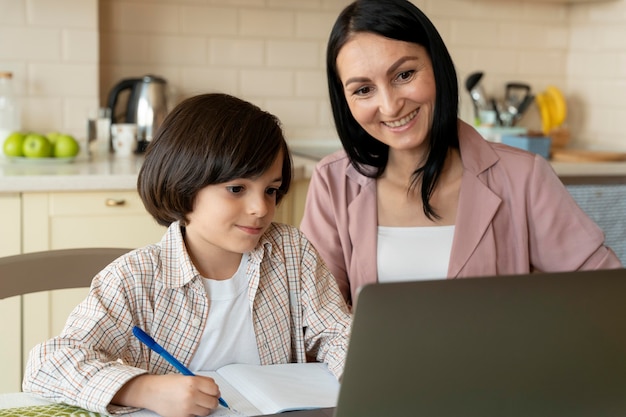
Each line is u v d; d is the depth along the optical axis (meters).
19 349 2.41
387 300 0.79
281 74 3.27
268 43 3.24
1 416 1.07
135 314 1.24
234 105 1.23
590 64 3.52
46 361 1.12
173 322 1.26
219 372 1.27
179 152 1.20
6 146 2.63
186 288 1.27
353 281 1.60
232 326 1.31
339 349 1.30
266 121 1.23
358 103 1.46
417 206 1.59
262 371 1.25
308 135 3.35
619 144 3.37
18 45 2.82
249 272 1.32
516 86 3.48
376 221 1.60
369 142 1.59
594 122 3.51
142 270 1.24
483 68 3.53
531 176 1.57
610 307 0.87
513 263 1.59
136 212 2.51
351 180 1.65
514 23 3.54
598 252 1.58
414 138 1.46
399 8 1.39
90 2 2.88
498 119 3.45
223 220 1.20
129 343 1.23
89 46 2.90
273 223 1.42
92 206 2.46
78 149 2.71
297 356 1.40
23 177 2.35
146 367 1.25
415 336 0.81
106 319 1.19
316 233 1.65
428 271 1.56
